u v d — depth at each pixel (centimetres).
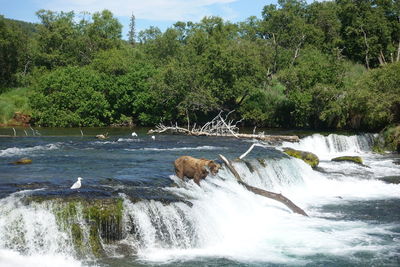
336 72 4628
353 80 4644
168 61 5916
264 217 1720
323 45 6662
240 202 1736
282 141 3512
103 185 1605
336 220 1703
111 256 1252
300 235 1509
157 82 4697
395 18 6525
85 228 1277
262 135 3662
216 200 1641
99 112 4928
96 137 3522
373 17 6169
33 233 1241
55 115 4756
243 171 2088
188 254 1316
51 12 6981
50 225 1255
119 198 1389
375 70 4144
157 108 4900
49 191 1442
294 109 4762
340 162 2903
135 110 4944
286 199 1777
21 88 6031
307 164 2558
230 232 1512
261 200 1888
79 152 2603
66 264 1180
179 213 1413
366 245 1410
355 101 3966
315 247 1391
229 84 4622
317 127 4581
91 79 4947
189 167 1767
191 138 3647
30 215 1254
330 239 1470
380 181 2419
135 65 5188
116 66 5141
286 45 6631
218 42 5494
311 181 2412
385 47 6316
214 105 4503
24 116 4903
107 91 5097
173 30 7188
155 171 1942
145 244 1335
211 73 4625
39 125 4819
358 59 6431
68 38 6656
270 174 2234
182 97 4644
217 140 3488
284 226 1612
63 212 1278
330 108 4253
